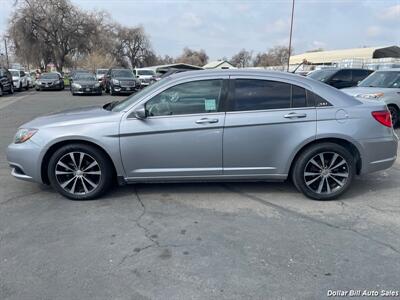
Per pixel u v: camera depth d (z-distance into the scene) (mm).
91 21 47594
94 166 4457
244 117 4328
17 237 3582
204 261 3170
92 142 4320
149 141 4324
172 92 4352
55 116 4680
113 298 2686
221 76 4391
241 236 3621
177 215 4105
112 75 24281
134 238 3574
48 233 3666
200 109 4363
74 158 4426
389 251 3352
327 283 2865
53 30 44906
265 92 4410
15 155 4453
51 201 4496
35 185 5043
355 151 4547
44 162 4461
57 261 3164
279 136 4375
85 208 4289
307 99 4445
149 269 3051
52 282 2871
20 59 46688
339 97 4527
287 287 2814
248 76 4406
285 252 3320
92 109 4914
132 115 4328
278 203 4477
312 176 4531
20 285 2830
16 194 4719
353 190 4969
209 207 4336
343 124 4406
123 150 4336
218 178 4512
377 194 4824
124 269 3051
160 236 3615
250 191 4859
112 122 4324
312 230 3756
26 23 43656
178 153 4371
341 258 3227
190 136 4324
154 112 4359
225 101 4367
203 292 2754
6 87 22672
